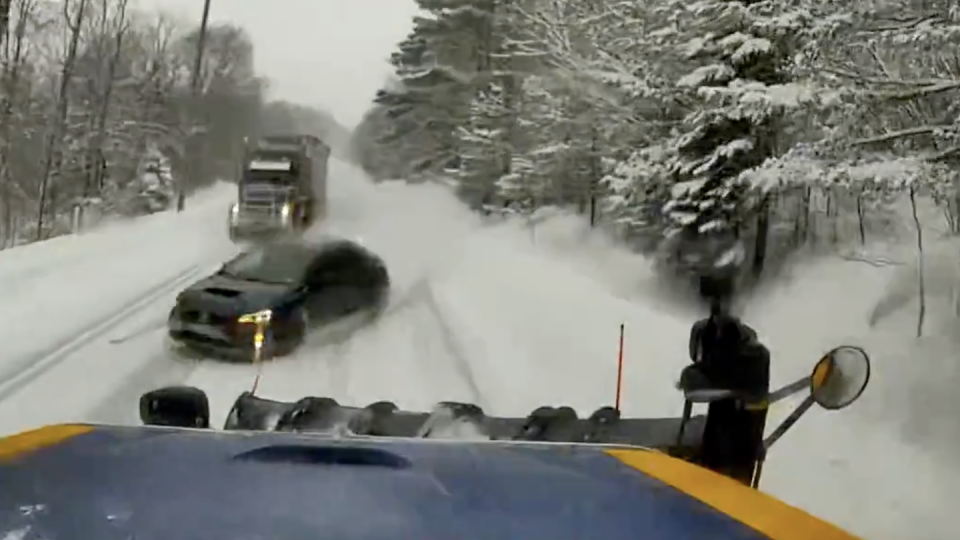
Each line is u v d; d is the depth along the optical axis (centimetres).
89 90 4566
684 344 1265
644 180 1791
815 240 1681
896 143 1204
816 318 1299
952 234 1419
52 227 3919
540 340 1283
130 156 5194
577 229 2686
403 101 5459
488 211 3669
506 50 3319
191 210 4441
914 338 1089
